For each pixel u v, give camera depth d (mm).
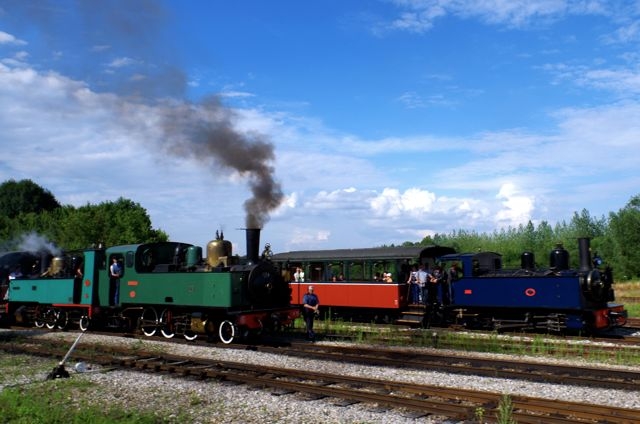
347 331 17250
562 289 16625
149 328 16828
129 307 17250
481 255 19469
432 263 21266
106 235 37656
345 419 7238
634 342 14508
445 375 10008
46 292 19578
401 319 20391
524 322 17500
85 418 7355
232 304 14281
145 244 17109
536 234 62500
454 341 14453
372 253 21875
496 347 13414
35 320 20078
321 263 23406
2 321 21594
